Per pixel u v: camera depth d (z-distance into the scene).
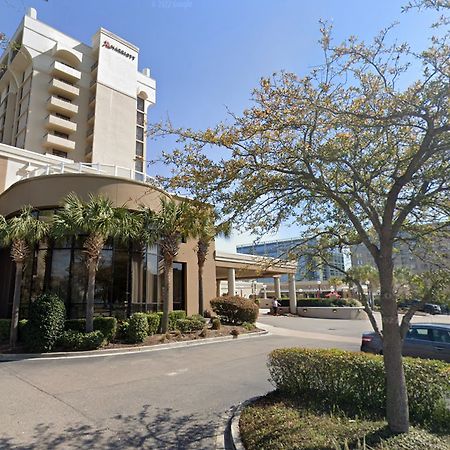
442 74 4.23
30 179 16.34
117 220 13.95
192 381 8.21
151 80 61.47
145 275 17.16
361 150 5.23
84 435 5.04
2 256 19.45
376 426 4.41
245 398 6.84
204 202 5.34
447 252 5.20
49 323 12.15
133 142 53.38
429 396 4.84
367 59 4.88
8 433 5.09
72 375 8.86
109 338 13.41
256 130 4.97
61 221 13.15
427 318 29.31
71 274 15.24
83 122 49.94
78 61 50.25
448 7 4.23
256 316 19.70
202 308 19.34
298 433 4.39
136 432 5.18
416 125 4.38
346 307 29.14
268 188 5.02
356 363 5.54
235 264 25.25
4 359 11.35
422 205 4.91
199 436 5.06
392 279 4.39
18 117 48.56
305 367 6.01
